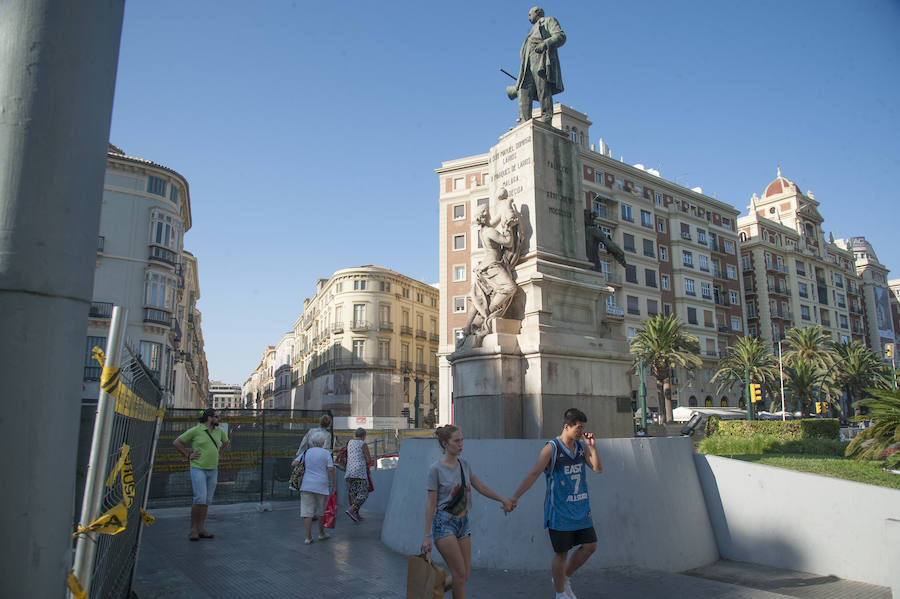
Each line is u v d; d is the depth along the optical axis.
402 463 7.63
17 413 2.06
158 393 5.57
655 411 48.84
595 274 9.81
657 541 6.66
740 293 60.59
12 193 2.15
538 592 5.39
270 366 120.12
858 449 8.86
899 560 4.46
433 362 64.62
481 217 9.54
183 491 11.13
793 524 6.96
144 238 32.25
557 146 10.00
